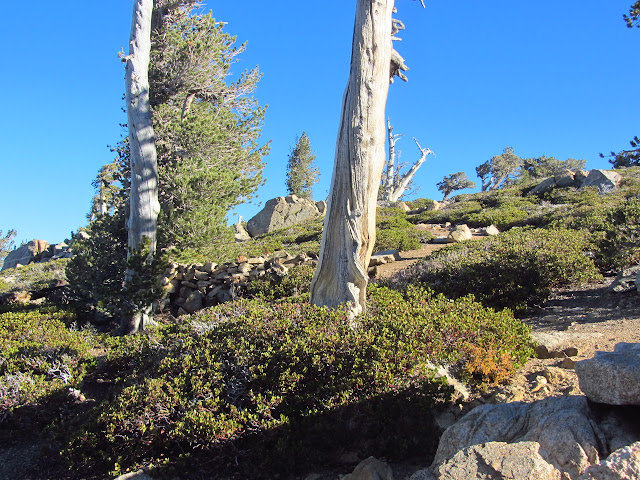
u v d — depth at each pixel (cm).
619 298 869
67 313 1344
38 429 719
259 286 1363
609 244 1021
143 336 898
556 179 3038
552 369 557
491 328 627
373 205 835
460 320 636
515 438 396
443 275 1090
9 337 1048
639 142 1129
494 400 512
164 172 1633
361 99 816
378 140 828
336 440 530
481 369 565
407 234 2083
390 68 876
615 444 359
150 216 1419
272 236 3138
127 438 570
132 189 1425
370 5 812
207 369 644
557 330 771
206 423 536
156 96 1816
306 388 580
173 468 530
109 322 1428
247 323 717
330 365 580
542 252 988
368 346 580
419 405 509
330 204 850
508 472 351
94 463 585
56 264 2895
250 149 1903
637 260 1061
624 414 390
